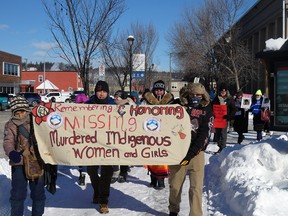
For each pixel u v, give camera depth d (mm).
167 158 5152
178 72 55844
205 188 7078
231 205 5613
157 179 7250
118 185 7449
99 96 5945
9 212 5574
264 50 7512
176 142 5145
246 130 12164
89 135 5223
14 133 4781
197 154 4992
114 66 22219
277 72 7547
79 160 5215
